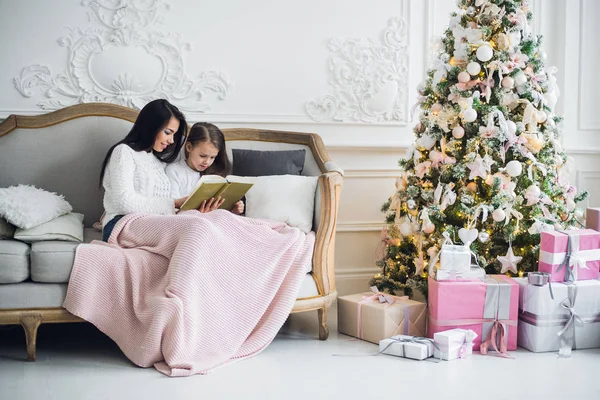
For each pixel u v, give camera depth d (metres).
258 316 2.61
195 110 3.51
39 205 2.68
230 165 3.27
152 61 3.44
